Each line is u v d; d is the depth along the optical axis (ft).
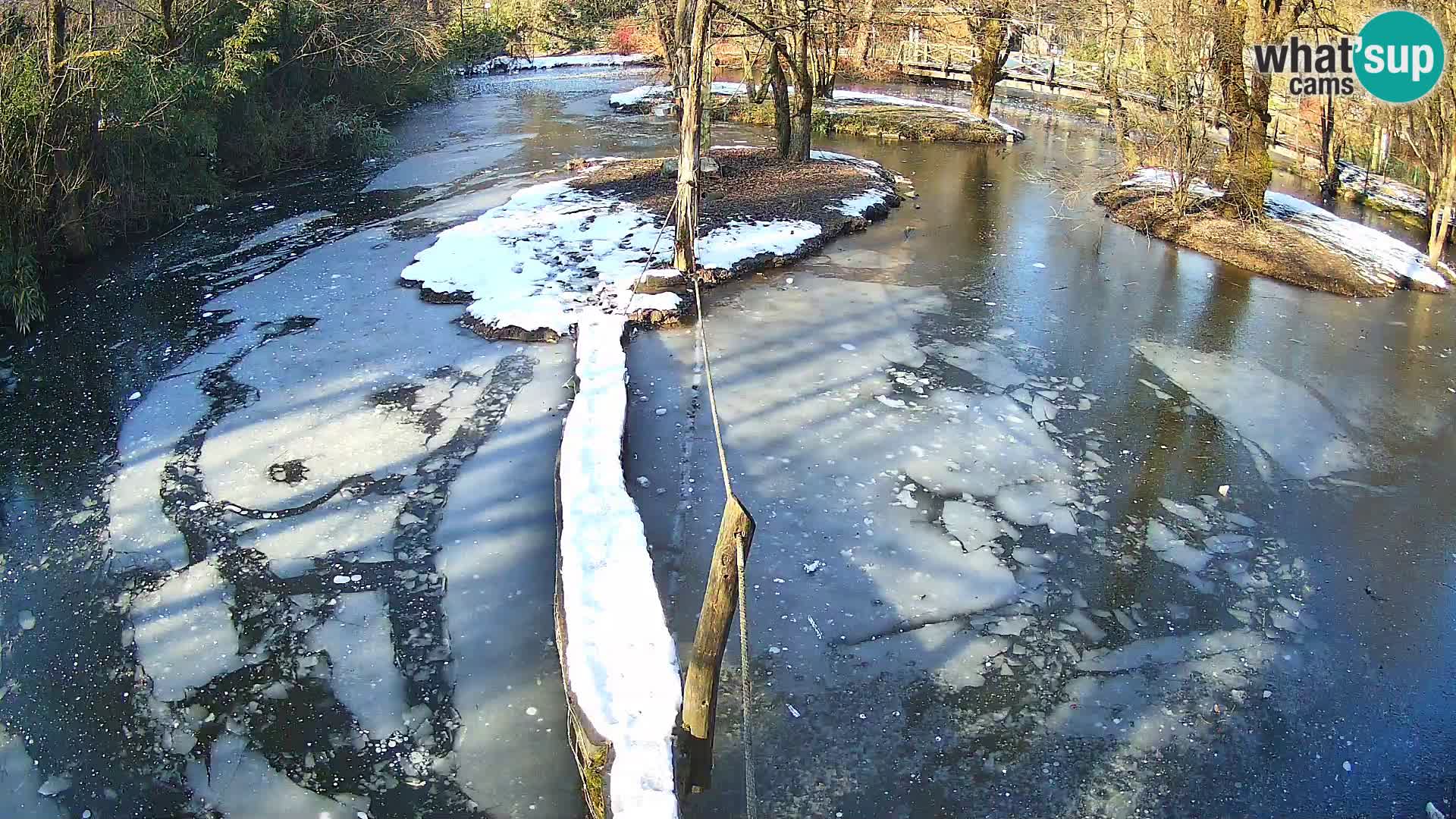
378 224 56.08
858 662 22.62
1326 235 54.39
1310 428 33.71
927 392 35.42
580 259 47.42
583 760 18.06
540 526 27.12
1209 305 45.21
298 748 20.27
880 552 26.53
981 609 24.49
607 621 20.77
